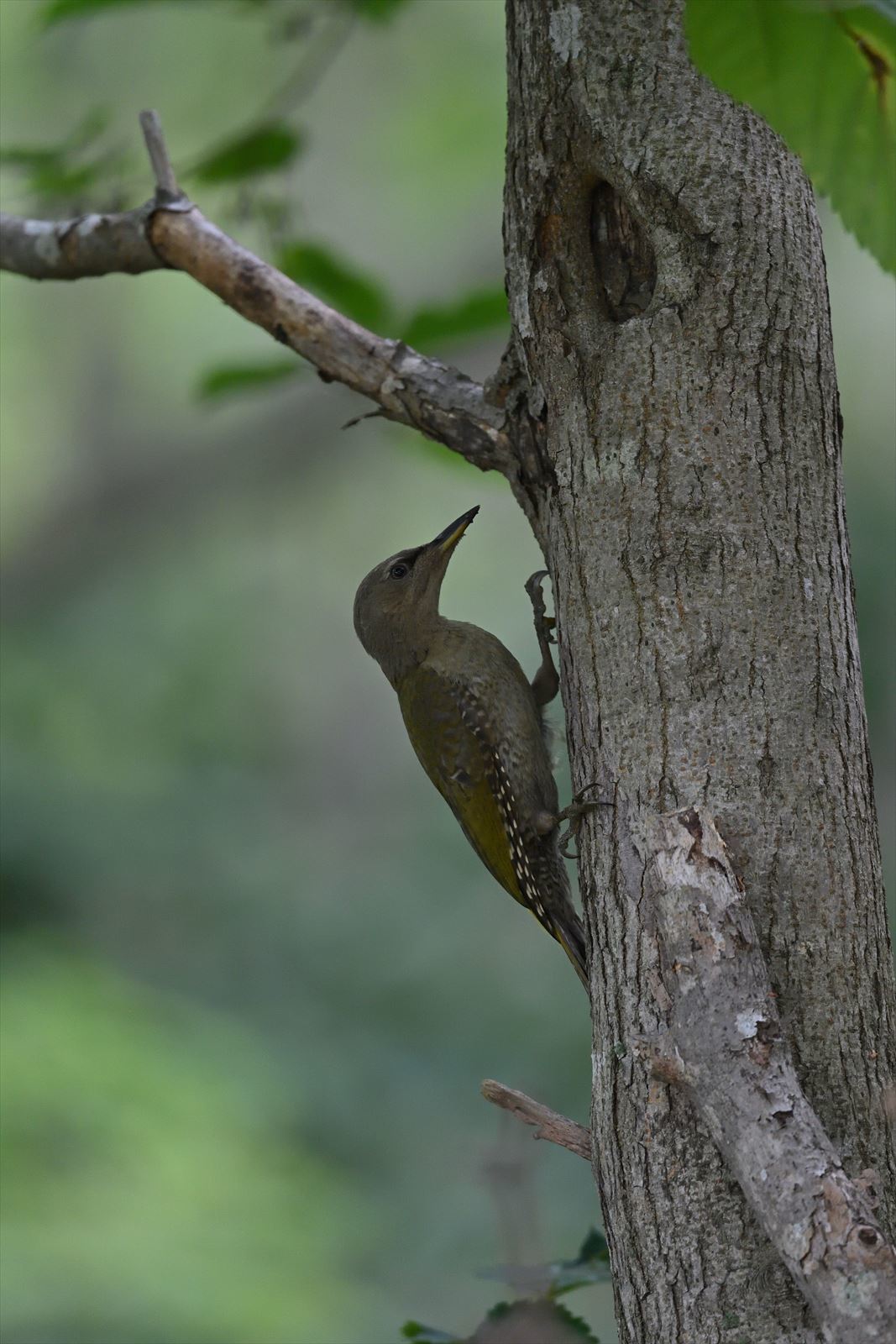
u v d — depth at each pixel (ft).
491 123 74.69
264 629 80.53
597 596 18.85
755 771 17.63
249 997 57.52
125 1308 40.37
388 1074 54.80
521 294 20.02
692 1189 16.55
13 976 50.47
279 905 61.41
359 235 77.30
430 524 83.30
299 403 80.28
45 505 80.64
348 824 78.02
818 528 18.51
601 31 19.12
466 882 62.75
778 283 18.65
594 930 18.54
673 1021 16.25
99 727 68.03
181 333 82.38
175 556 81.56
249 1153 47.60
